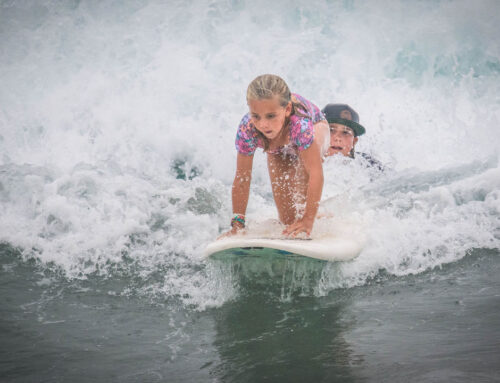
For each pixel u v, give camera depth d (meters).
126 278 9.84
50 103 20.52
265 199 14.41
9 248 10.90
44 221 11.91
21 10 23.33
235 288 9.34
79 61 22.34
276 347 7.17
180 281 9.69
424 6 23.05
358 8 23.30
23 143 18.83
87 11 23.58
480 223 11.52
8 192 13.05
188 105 20.09
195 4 23.38
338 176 14.87
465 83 21.27
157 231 11.77
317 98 21.08
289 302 8.73
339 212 12.00
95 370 6.70
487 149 17.14
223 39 22.62
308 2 23.27
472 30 22.31
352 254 9.68
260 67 21.69
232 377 6.42
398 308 8.31
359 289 9.20
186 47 22.34
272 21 23.28
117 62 22.06
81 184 13.51
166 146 18.45
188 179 16.34
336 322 7.90
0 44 23.03
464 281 9.28
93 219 12.00
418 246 10.71
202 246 11.17
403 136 18.58
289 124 9.84
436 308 8.21
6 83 21.56
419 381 6.07
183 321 8.16
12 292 9.19
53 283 9.60
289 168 10.70
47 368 6.76
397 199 12.85
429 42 22.31
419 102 20.52
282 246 8.97
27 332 7.78
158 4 23.56
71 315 8.38
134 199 13.07
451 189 13.05
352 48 22.55
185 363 6.82
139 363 6.86
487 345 6.85
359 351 6.92
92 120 19.67
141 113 19.66
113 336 7.66
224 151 18.11
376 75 21.98
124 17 23.50
